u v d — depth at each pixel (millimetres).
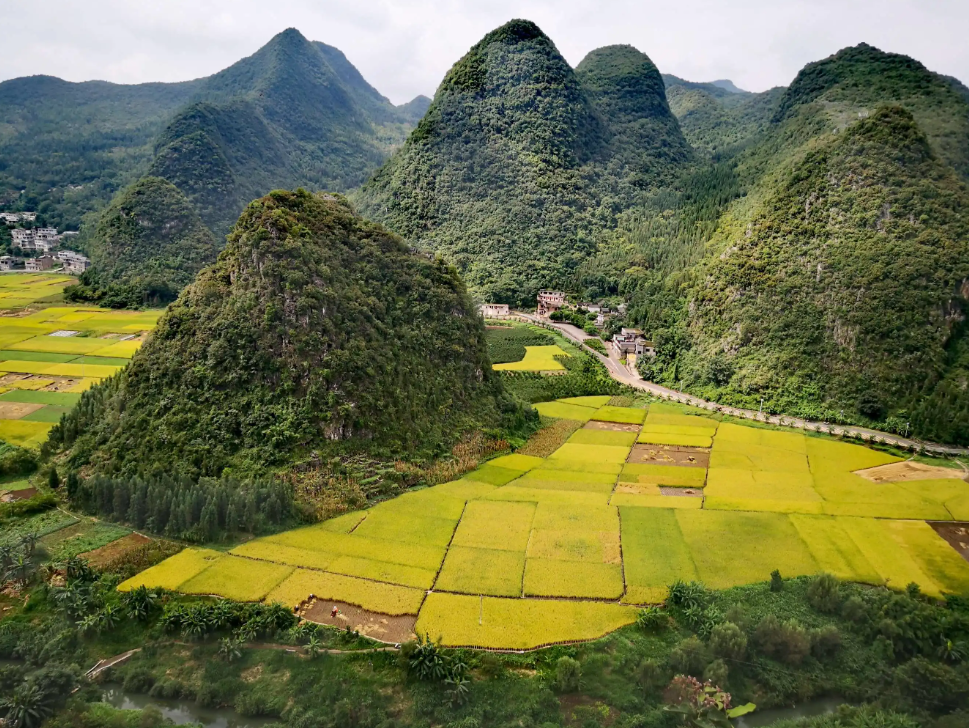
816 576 73438
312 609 67812
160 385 99438
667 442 118188
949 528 86312
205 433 93375
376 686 58812
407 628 65250
